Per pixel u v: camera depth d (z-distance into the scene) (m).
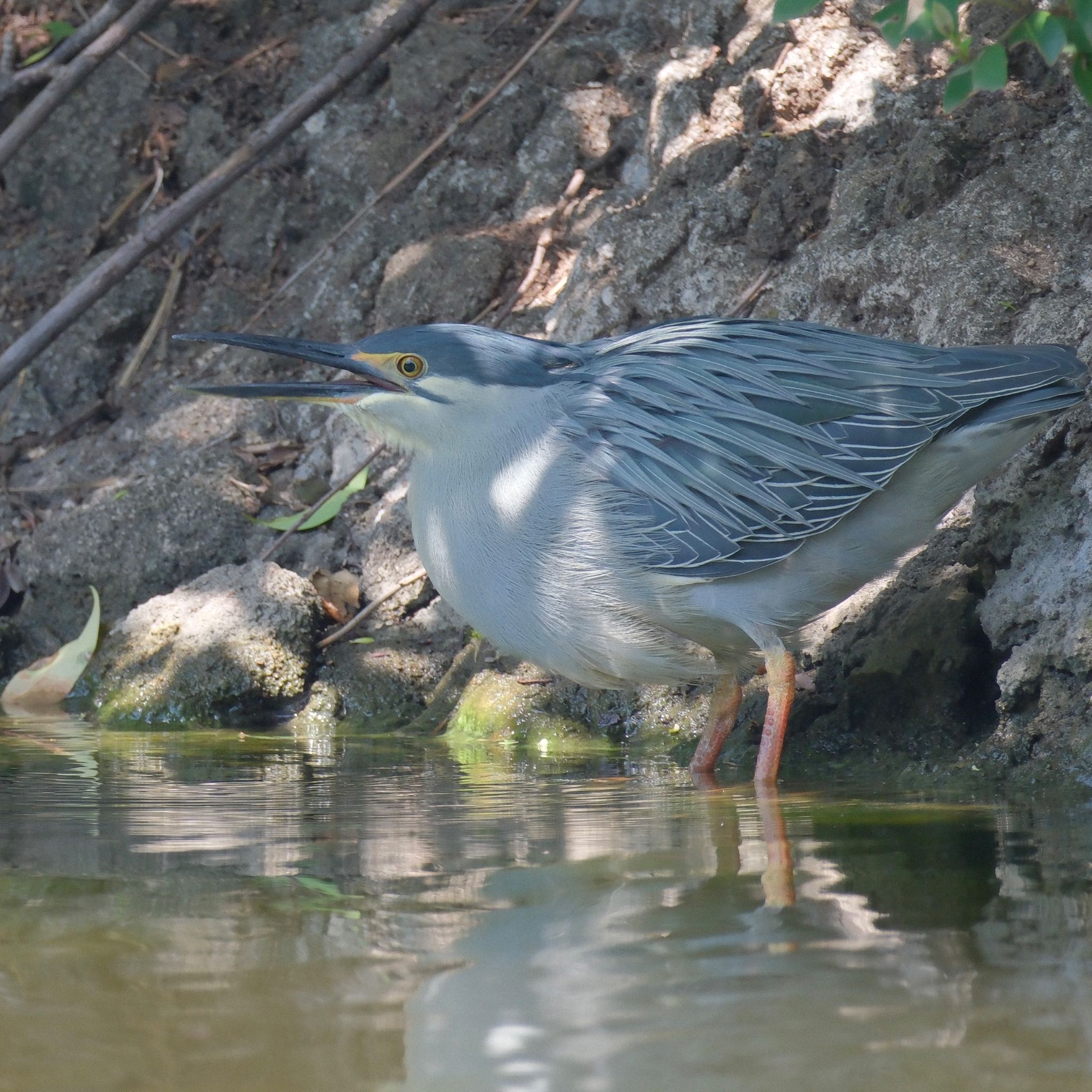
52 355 15.53
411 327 8.77
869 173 11.70
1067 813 6.86
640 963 4.30
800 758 9.07
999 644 8.58
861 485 7.96
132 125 16.83
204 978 4.24
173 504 13.62
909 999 3.93
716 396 8.20
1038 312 9.80
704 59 14.21
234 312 15.76
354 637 12.27
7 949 4.56
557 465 8.23
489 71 15.90
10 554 14.05
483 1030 3.77
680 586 8.09
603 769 8.94
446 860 5.89
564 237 14.57
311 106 13.62
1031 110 11.44
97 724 11.45
